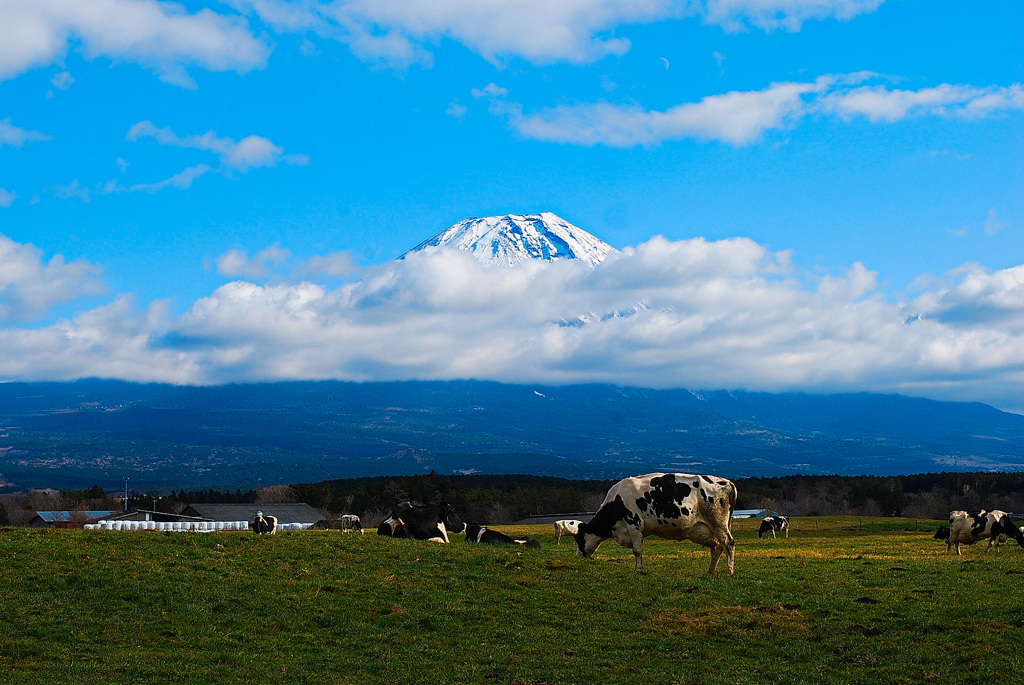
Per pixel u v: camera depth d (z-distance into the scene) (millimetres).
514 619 20984
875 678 17219
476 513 130000
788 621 20656
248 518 102938
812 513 144875
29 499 119188
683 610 21859
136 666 17219
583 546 27844
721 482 26500
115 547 24719
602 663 18328
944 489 152125
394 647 19141
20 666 16797
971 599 21766
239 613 20672
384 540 28984
